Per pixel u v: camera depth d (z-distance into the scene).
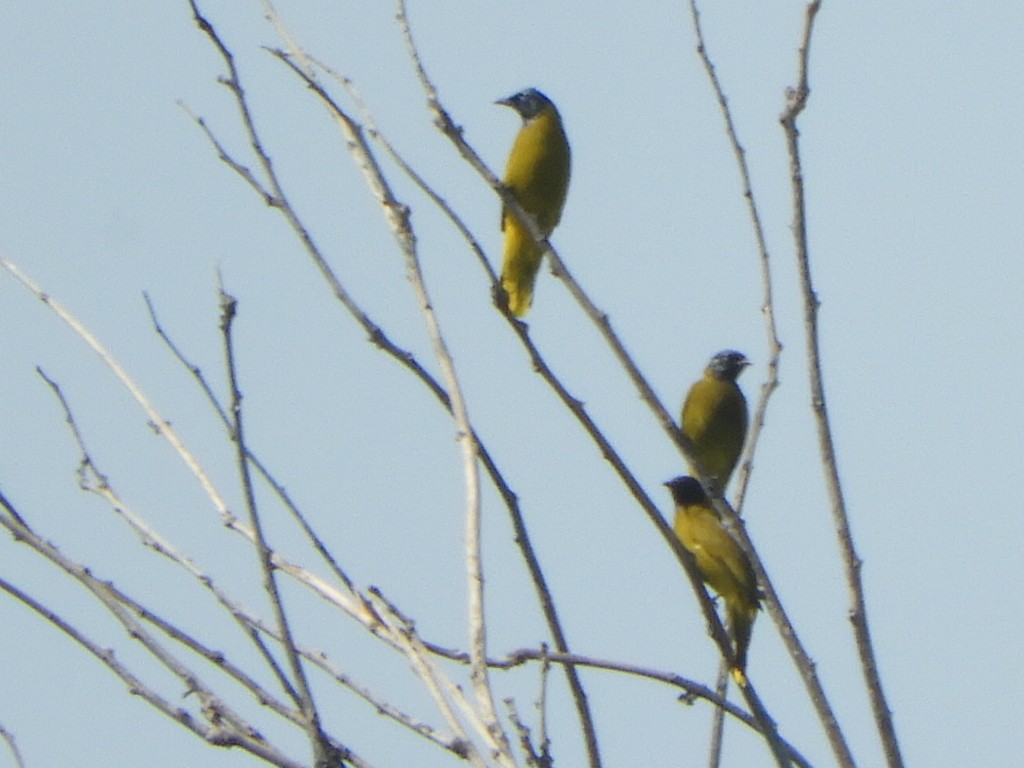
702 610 11.67
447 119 11.09
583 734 9.64
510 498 9.98
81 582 9.41
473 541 8.79
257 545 8.62
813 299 10.69
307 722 8.41
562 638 9.85
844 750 9.94
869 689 10.18
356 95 10.54
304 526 9.21
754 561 11.07
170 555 9.42
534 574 9.92
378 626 8.81
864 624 10.30
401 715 8.62
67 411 9.89
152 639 9.18
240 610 9.18
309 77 10.39
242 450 8.71
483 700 8.36
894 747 10.05
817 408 10.56
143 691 8.91
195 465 9.59
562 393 10.86
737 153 12.12
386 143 10.59
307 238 9.97
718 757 10.62
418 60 11.12
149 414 9.77
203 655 9.24
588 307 11.09
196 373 9.36
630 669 10.32
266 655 8.88
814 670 10.22
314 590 9.06
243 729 8.99
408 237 9.87
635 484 11.30
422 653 8.65
